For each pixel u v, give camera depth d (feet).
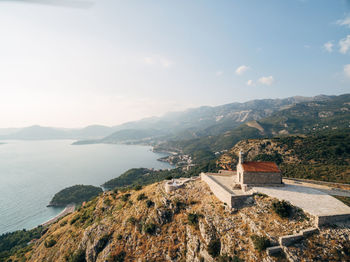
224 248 152.76
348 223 135.85
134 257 190.29
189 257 170.40
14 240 456.86
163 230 200.75
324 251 122.21
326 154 444.96
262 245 132.36
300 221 142.10
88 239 236.43
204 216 185.68
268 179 200.34
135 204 252.62
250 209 168.25
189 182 257.34
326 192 194.08
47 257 260.83
